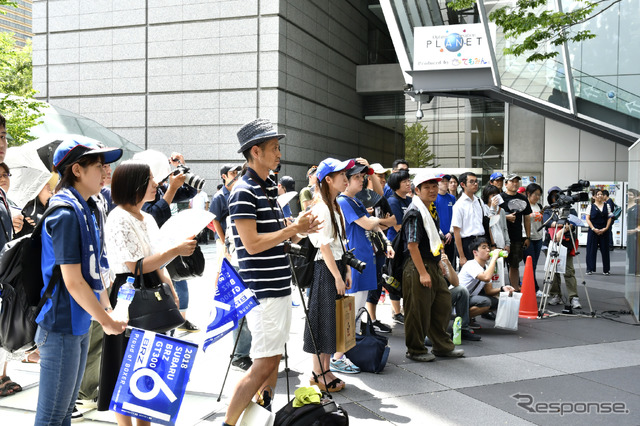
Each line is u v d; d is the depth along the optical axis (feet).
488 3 53.93
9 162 14.61
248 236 10.70
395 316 24.62
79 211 9.05
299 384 16.02
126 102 72.28
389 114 91.71
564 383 16.29
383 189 27.94
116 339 11.15
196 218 10.89
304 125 73.00
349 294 17.71
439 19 57.16
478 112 74.13
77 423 12.93
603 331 23.22
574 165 67.26
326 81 79.36
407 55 59.52
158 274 11.67
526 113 69.00
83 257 9.01
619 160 65.51
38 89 75.82
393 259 18.81
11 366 17.22
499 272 24.23
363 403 14.53
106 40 72.84
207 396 14.82
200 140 69.62
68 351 9.18
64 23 74.43
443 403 14.56
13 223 14.11
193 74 69.62
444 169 62.34
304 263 14.99
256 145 11.11
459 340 20.81
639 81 50.34
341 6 83.87
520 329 23.61
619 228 61.62
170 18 70.23
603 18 50.67
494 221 27.78
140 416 9.37
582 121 53.93
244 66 67.56
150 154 14.56
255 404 10.80
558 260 27.12
